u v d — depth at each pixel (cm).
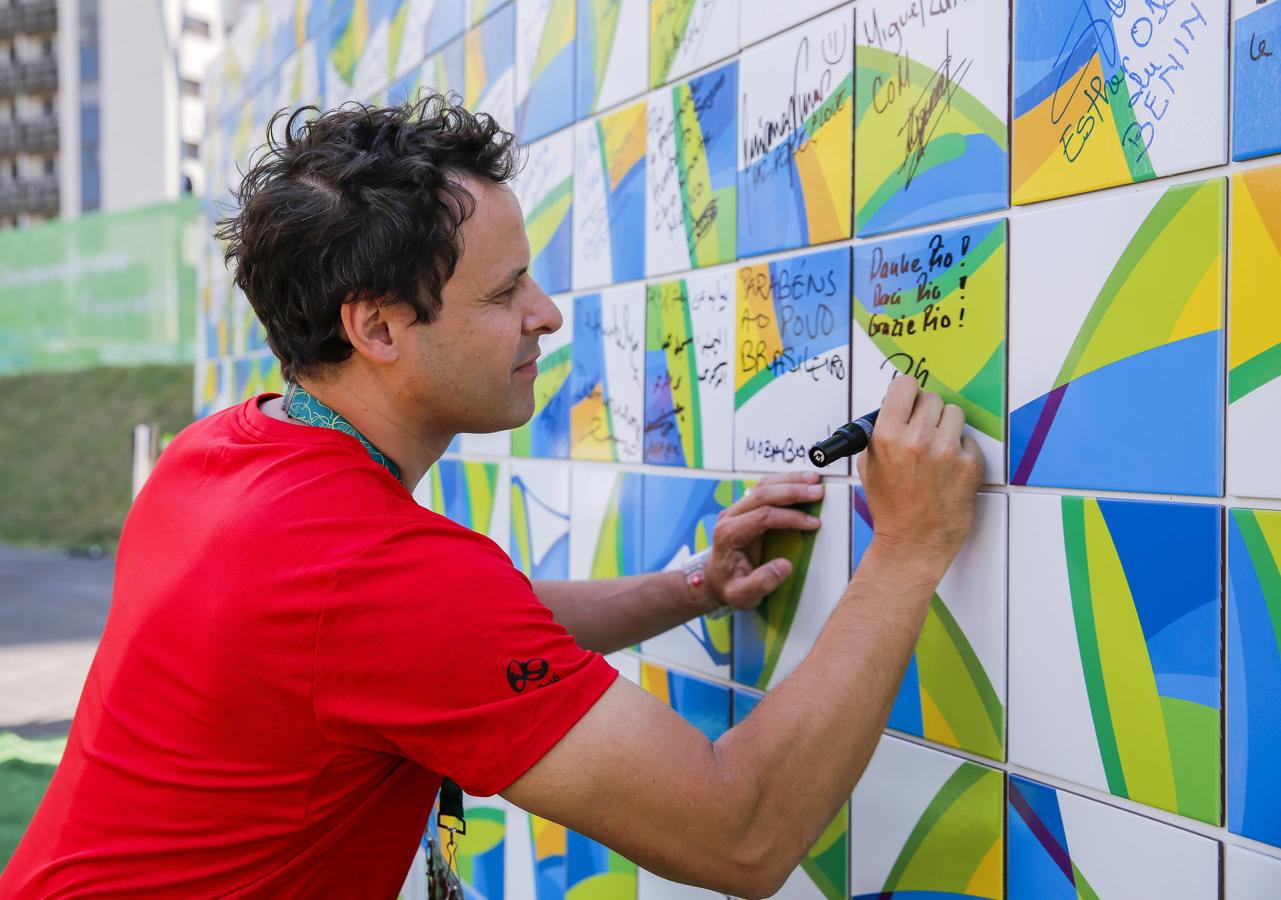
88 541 1165
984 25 110
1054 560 103
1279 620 84
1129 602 96
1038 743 105
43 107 4184
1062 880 103
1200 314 90
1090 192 99
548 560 201
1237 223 87
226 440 110
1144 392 94
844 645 101
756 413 145
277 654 92
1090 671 100
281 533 94
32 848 108
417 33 256
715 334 153
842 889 132
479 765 90
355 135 103
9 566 1008
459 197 100
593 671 92
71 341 1345
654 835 90
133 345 1298
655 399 167
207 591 96
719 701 154
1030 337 105
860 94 126
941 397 116
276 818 96
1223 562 88
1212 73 88
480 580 92
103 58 3934
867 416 114
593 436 185
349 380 106
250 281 106
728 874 92
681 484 161
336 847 100
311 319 102
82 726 109
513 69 213
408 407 106
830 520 131
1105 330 98
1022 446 106
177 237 1262
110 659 106
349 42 297
